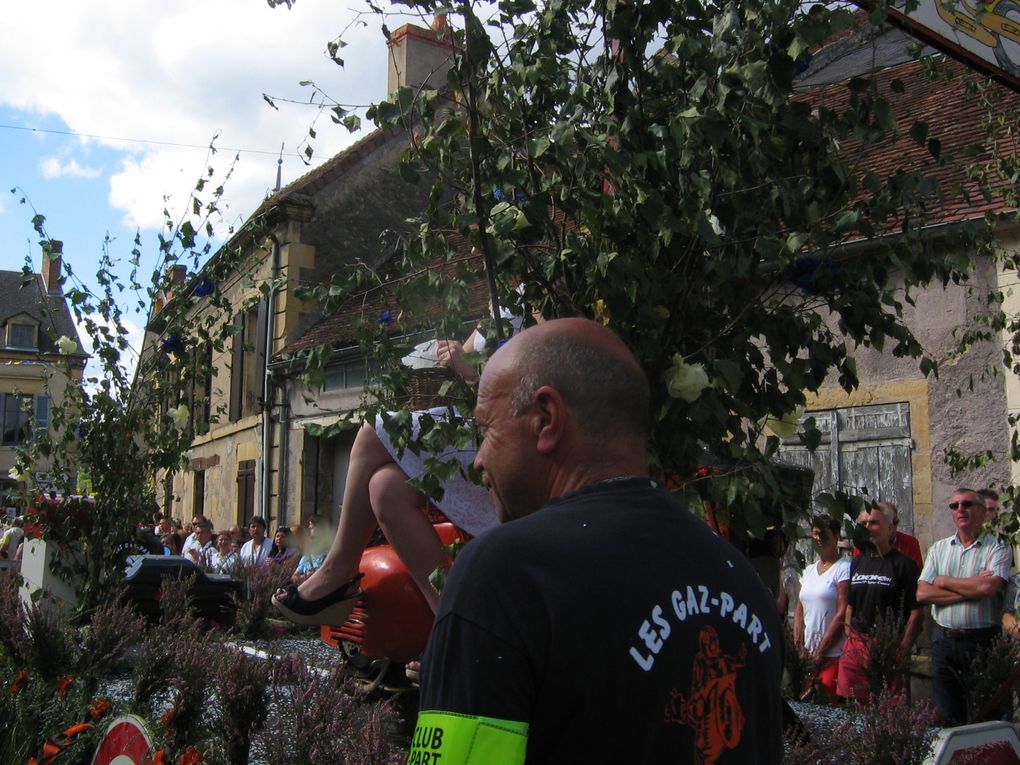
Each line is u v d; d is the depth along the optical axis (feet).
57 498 18.65
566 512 4.70
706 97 8.11
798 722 10.43
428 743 4.19
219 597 18.39
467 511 9.46
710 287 8.33
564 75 8.72
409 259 8.93
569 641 4.25
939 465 25.53
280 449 54.24
